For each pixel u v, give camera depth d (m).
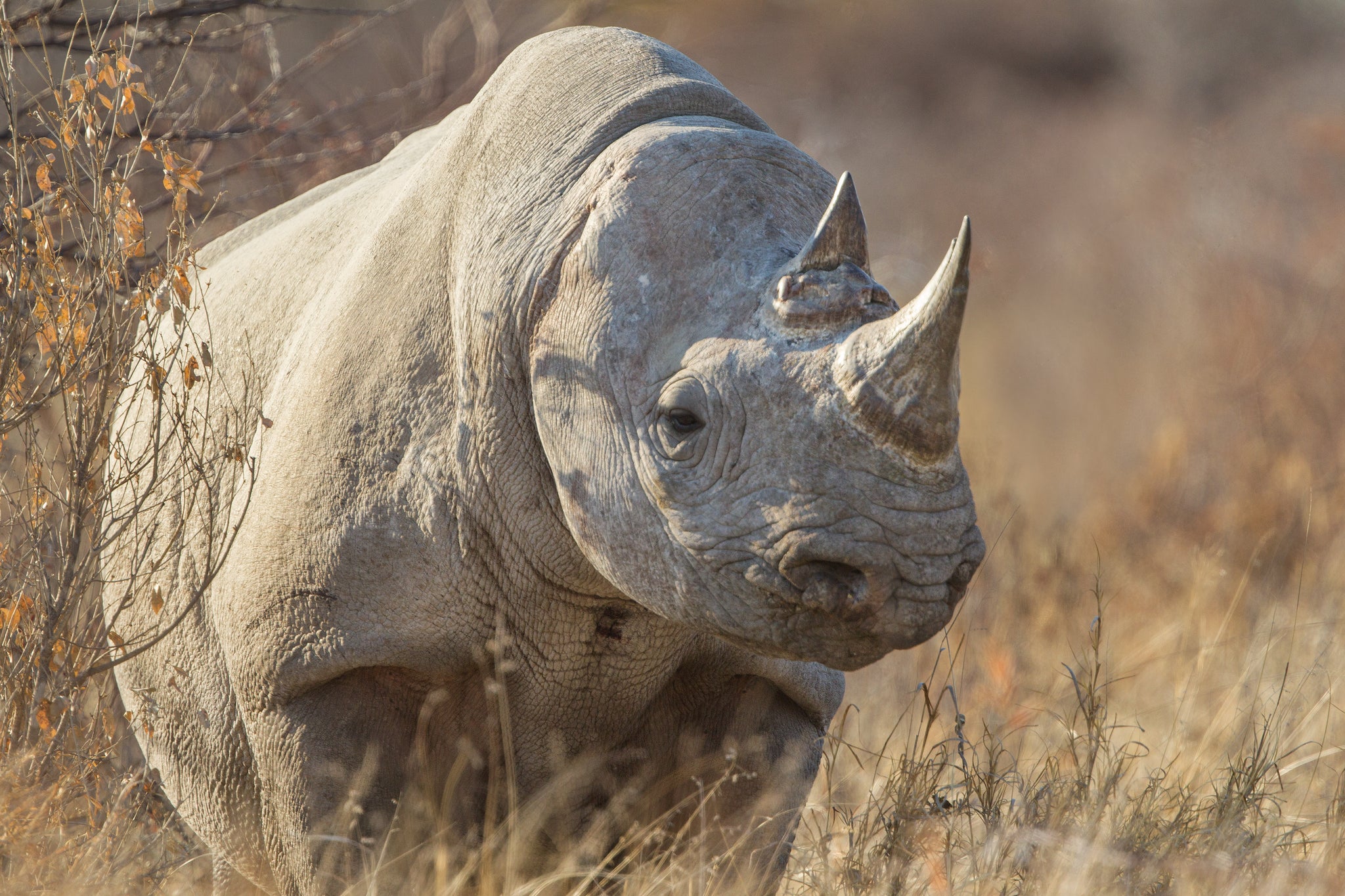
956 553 10.62
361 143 24.31
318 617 13.36
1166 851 15.08
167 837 16.53
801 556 10.67
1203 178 46.81
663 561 11.54
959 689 22.02
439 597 13.30
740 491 10.95
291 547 13.47
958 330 9.82
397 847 13.55
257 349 15.09
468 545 13.20
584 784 14.24
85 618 16.20
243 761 14.60
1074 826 15.33
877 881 14.74
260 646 13.65
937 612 10.66
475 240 13.09
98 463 16.72
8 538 16.45
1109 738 19.19
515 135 13.21
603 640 13.59
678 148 11.95
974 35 82.75
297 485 13.53
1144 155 57.66
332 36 27.69
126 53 18.64
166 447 15.47
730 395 10.94
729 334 11.12
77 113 15.17
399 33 33.50
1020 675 22.50
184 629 14.88
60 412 19.20
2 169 18.58
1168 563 28.14
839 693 14.85
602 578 13.20
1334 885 14.48
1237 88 76.69
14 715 14.77
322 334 14.02
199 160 22.84
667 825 14.36
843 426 10.46
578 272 12.05
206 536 14.55
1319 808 18.42
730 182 11.75
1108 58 85.25
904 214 56.25
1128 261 47.66
